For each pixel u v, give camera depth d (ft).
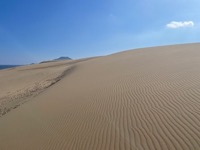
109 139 23.59
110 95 39.78
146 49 145.59
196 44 125.18
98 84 53.16
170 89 35.58
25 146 26.96
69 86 60.54
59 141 26.13
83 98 42.06
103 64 98.37
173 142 20.47
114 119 28.40
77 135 26.48
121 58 110.73
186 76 42.19
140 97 34.73
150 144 20.93
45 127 31.73
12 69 203.82
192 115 24.91
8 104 64.85
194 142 19.85
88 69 92.32
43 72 144.15
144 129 23.95
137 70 61.72
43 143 26.61
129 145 21.52
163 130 22.90
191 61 60.13
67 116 33.88
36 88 87.71
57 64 199.31
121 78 54.19
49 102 46.70
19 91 87.35
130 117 27.86
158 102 30.89
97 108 34.12
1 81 124.26
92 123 28.84
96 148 22.54
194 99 29.35
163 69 54.85
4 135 32.96
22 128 34.14
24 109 46.62
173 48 115.96
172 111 26.91
